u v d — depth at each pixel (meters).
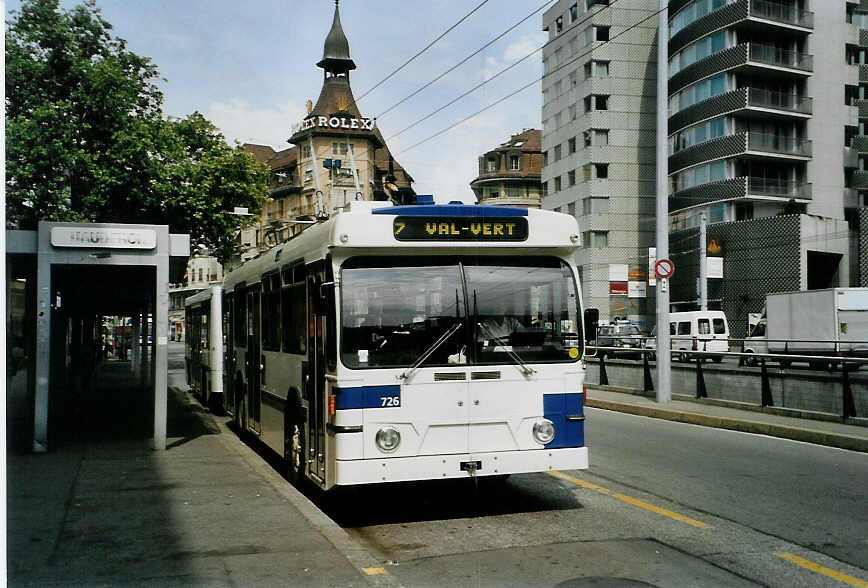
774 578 5.57
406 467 6.97
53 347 15.66
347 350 6.97
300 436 8.52
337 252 7.12
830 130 50.31
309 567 5.44
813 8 49.72
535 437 7.34
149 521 6.72
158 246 10.69
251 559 5.62
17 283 14.83
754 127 48.91
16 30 18.80
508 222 7.48
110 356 47.78
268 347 10.49
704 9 50.34
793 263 43.81
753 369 15.72
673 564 5.91
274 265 10.15
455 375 7.16
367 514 7.82
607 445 12.03
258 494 7.83
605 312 57.78
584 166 58.81
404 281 7.21
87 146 20.09
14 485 8.23
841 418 13.31
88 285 16.64
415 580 5.55
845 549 6.32
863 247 44.34
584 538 6.70
